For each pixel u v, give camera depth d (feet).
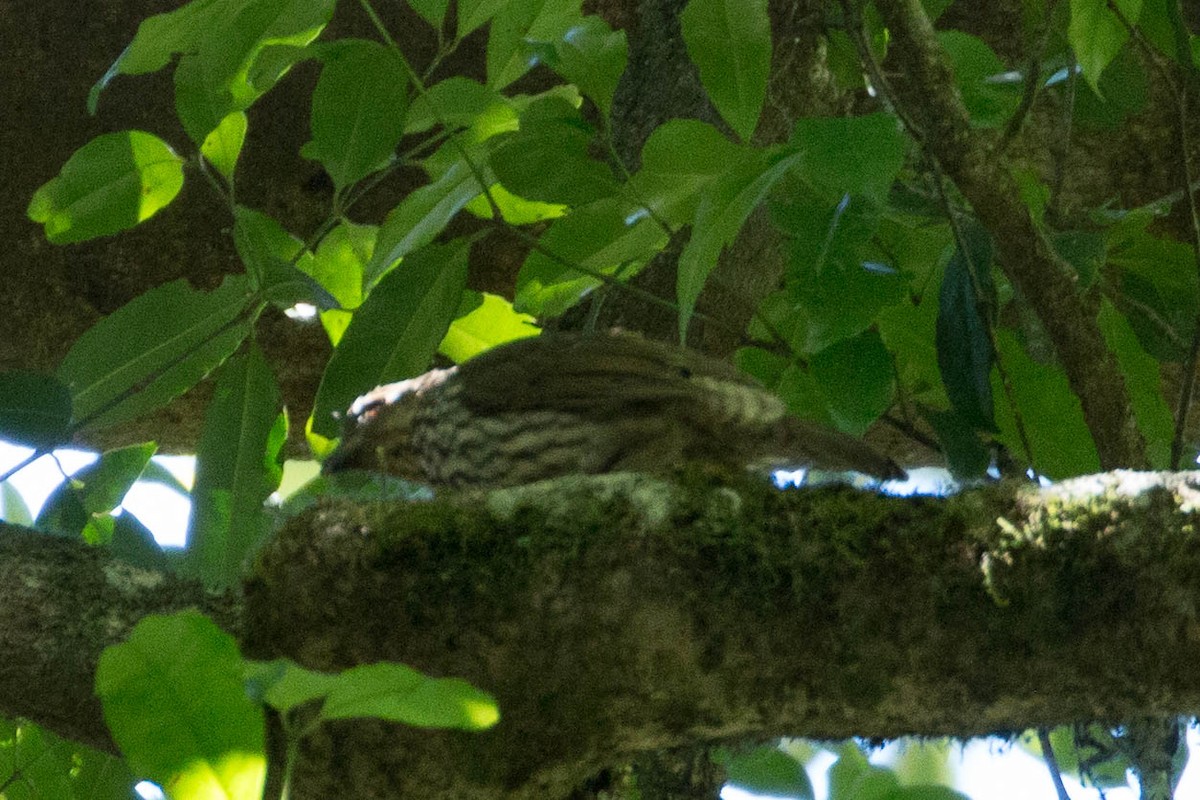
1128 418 31.24
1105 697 22.88
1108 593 22.49
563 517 23.76
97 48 41.83
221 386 32.24
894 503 23.56
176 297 32.53
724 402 31.09
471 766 24.02
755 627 23.20
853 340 30.66
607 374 31.96
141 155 32.22
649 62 36.35
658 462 31.68
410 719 17.04
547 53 30.78
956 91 30.40
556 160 30.68
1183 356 34.96
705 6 27.55
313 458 45.16
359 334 31.40
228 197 33.45
